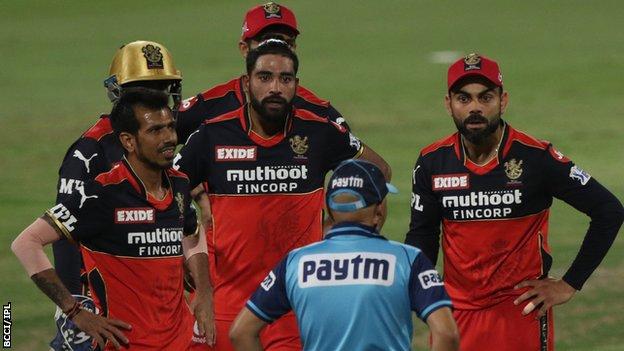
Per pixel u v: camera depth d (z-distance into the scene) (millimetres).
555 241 49500
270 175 25984
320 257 18969
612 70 104938
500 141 24625
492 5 165375
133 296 22531
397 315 18703
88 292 26016
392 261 18859
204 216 28297
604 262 46156
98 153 25750
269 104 25062
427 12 160500
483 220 24812
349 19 156125
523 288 24875
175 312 22969
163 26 152625
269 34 28891
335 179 19359
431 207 25297
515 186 24594
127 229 22359
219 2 177000
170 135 22234
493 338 25125
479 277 25000
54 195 60906
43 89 100750
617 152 70188
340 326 18625
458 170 24812
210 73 107125
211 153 26094
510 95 93625
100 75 110062
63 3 176750
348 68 112000
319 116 26625
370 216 19234
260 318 19375
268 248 26156
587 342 36188
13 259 47531
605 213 24688
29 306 40594
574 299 41188
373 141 75125
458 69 24234
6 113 87750
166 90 25688
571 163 24766
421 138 76062
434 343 18594
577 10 156125
